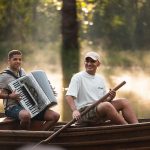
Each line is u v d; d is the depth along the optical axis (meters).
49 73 32.31
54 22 49.69
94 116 13.88
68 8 38.19
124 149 13.35
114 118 13.66
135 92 25.62
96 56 14.06
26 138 13.51
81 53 40.72
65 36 38.31
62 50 38.50
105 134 13.33
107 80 29.83
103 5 46.66
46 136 13.43
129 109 13.95
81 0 44.50
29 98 14.41
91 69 14.06
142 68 36.12
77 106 14.02
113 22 47.78
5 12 45.69
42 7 49.47
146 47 47.72
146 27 47.88
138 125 13.27
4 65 35.88
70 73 32.31
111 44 48.00
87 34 47.78
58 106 21.05
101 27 47.97
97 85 14.09
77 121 14.09
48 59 39.19
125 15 47.81
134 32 48.00
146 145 13.38
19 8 46.09
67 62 37.09
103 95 14.14
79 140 13.43
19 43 46.62
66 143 13.46
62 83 27.89
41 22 49.28
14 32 46.88
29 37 47.50
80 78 14.04
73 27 38.34
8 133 13.54
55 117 14.49
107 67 36.44
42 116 14.57
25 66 35.84
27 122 14.32
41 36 48.59
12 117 14.49
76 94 13.95
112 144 13.35
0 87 14.45
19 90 14.37
